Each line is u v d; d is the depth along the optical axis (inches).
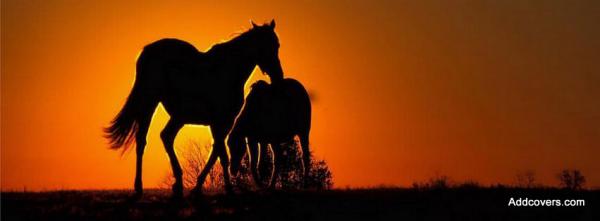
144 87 725.9
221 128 772.6
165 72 733.3
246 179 1144.2
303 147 935.7
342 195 815.7
